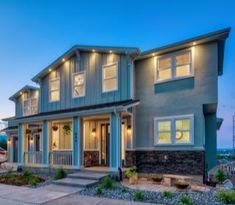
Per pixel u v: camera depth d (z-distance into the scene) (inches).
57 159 612.7
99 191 391.2
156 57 554.3
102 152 649.6
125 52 559.8
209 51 491.2
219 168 492.1
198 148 488.1
